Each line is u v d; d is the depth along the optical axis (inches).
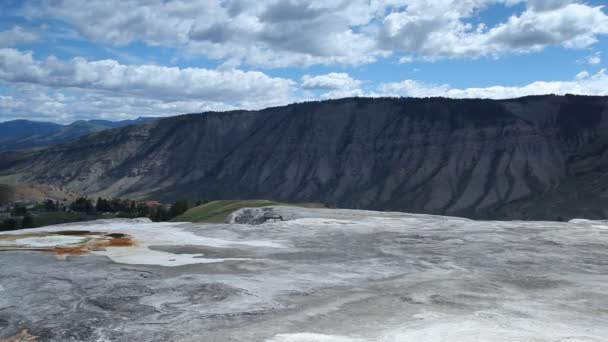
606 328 520.1
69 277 756.0
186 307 607.2
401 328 513.7
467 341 469.1
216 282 718.5
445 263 909.8
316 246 1115.3
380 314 568.4
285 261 922.1
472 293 669.9
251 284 716.7
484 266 881.5
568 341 470.3
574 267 866.8
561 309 594.9
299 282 738.8
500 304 614.5
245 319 561.9
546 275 797.2
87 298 644.7
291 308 601.0
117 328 539.5
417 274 813.9
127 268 829.2
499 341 468.4
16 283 720.3
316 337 482.6
